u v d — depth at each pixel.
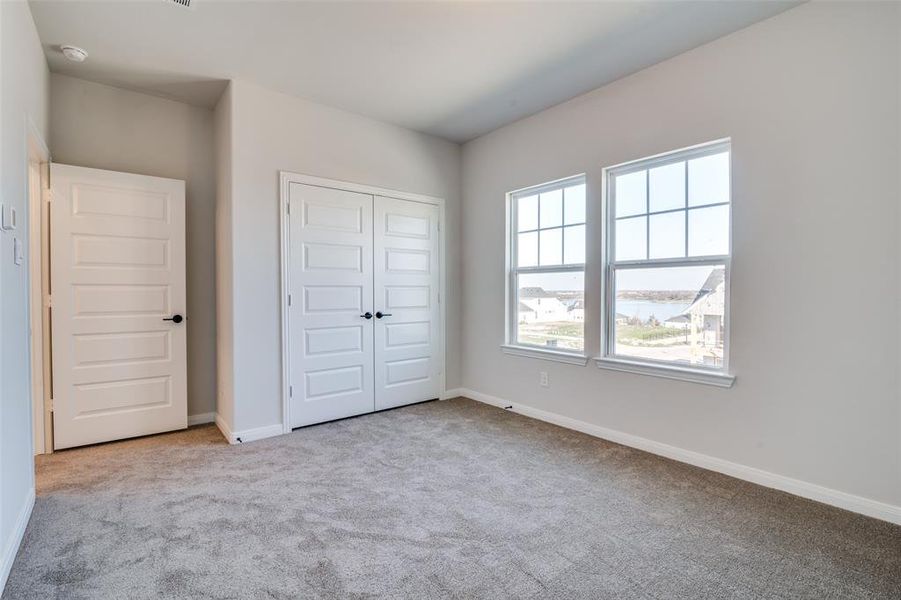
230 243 3.25
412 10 2.41
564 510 2.23
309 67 3.05
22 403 2.06
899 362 2.09
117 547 1.89
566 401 3.62
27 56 2.29
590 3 2.35
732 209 2.63
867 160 2.16
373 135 3.98
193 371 3.68
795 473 2.40
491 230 4.33
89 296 3.14
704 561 1.82
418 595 1.61
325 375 3.72
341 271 3.79
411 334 4.30
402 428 3.57
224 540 1.95
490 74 3.14
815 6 2.31
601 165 3.34
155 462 2.85
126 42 2.72
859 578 1.71
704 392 2.77
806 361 2.37
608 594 1.62
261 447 3.14
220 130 3.49
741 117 2.59
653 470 2.73
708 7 2.38
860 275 2.19
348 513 2.20
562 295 3.73
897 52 2.07
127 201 3.27
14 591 1.61
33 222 2.96
